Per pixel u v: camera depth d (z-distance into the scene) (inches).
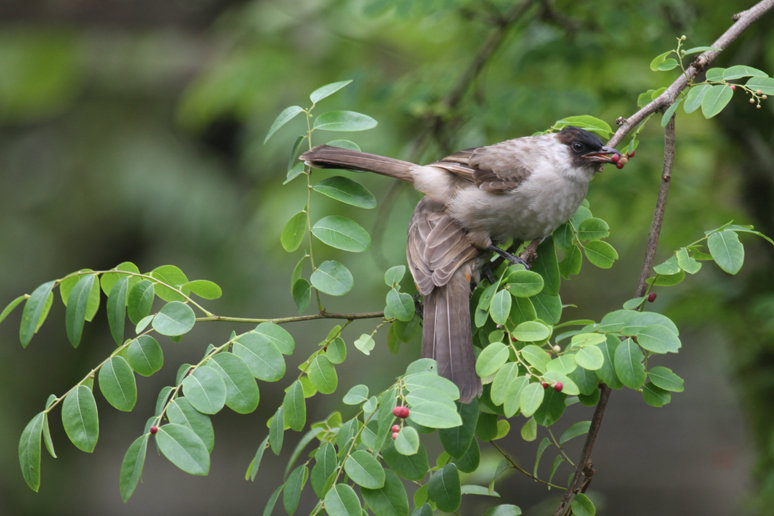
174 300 233.9
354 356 609.9
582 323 229.8
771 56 414.9
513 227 265.1
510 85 434.6
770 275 408.2
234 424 1003.3
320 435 255.0
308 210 243.6
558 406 217.3
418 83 441.7
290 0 493.7
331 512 197.0
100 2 674.2
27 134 849.5
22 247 831.1
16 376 815.1
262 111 527.5
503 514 244.2
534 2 398.9
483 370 203.8
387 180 477.4
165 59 700.7
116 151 801.6
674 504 781.3
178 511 951.6
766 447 405.7
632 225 429.1
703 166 468.8
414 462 206.4
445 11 406.9
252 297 701.3
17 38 674.8
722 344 492.7
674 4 398.3
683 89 247.8
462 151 279.3
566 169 259.0
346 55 494.3
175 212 765.9
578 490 231.9
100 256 837.2
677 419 845.8
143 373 213.9
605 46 402.6
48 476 822.5
